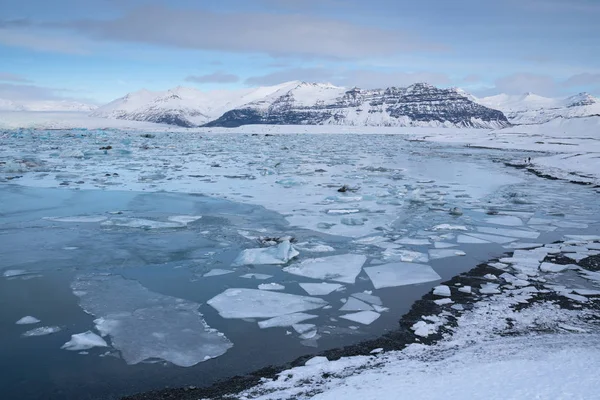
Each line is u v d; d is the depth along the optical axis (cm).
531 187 2378
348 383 569
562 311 854
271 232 1424
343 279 1041
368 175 2811
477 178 2725
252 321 828
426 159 4000
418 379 562
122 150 3862
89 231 1402
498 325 793
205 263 1142
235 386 615
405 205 1877
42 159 3312
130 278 1034
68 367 672
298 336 769
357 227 1502
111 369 668
